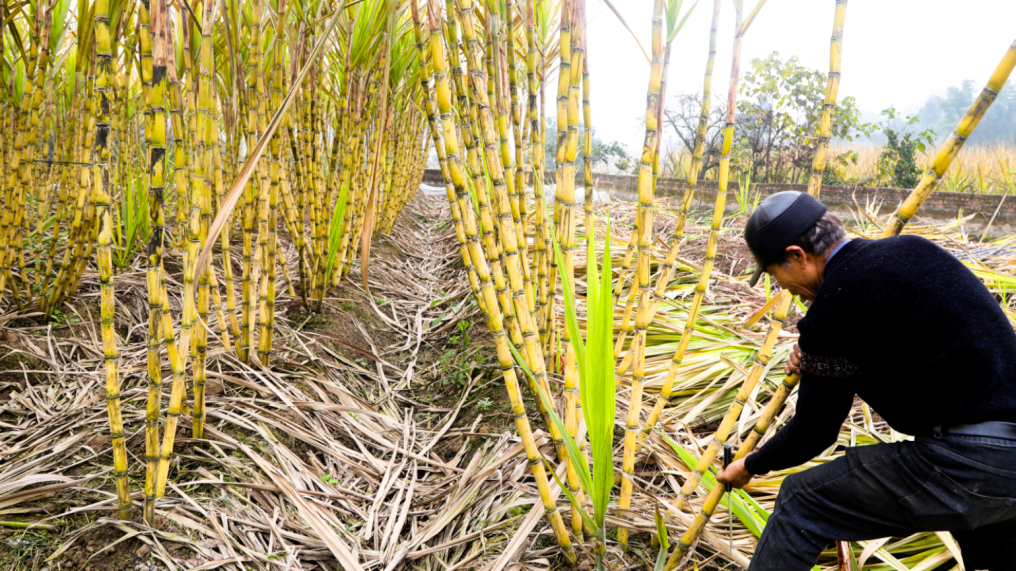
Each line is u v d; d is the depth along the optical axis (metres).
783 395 1.49
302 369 3.08
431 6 1.46
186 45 1.98
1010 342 1.12
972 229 5.61
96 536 1.80
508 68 2.02
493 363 3.18
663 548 1.69
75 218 2.85
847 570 1.59
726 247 5.06
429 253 6.53
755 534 1.65
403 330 4.07
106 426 2.30
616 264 4.23
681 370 2.84
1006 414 1.10
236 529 1.98
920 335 1.13
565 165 1.73
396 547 2.07
